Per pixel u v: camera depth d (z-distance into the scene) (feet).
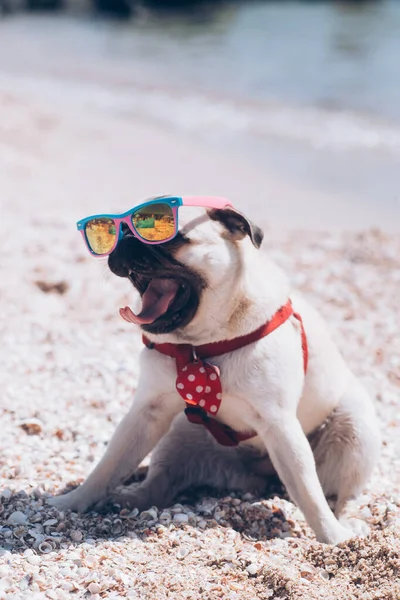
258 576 10.21
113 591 9.89
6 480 13.12
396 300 22.61
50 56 81.66
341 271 24.31
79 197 31.65
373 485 13.87
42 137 42.24
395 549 10.19
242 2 138.62
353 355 19.39
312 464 11.76
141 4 125.08
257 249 12.19
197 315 11.42
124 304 21.07
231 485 13.75
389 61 72.74
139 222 10.89
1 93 55.62
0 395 16.17
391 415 16.56
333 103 55.42
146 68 72.64
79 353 18.38
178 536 11.57
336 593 9.53
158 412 12.59
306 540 11.91
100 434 15.12
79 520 11.98
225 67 72.13
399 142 44.11
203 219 11.17
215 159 40.27
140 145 42.68
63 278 21.76
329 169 38.52
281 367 11.71
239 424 12.56
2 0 125.70
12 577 10.05
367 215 31.22
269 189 34.99
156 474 13.24
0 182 32.58
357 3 130.82
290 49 82.53
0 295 20.56
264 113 52.60
